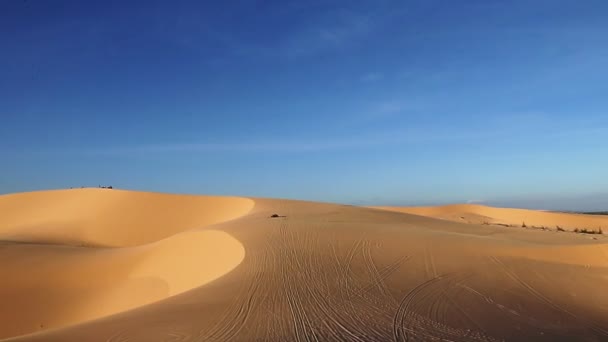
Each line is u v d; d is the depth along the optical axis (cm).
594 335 966
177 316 980
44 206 4816
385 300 1134
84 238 3938
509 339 890
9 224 4416
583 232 3209
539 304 1176
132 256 2297
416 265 1516
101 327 912
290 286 1248
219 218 4278
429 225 3098
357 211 3778
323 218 3067
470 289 1271
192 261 1969
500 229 3159
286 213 3534
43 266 2162
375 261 1553
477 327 955
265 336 845
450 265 1525
